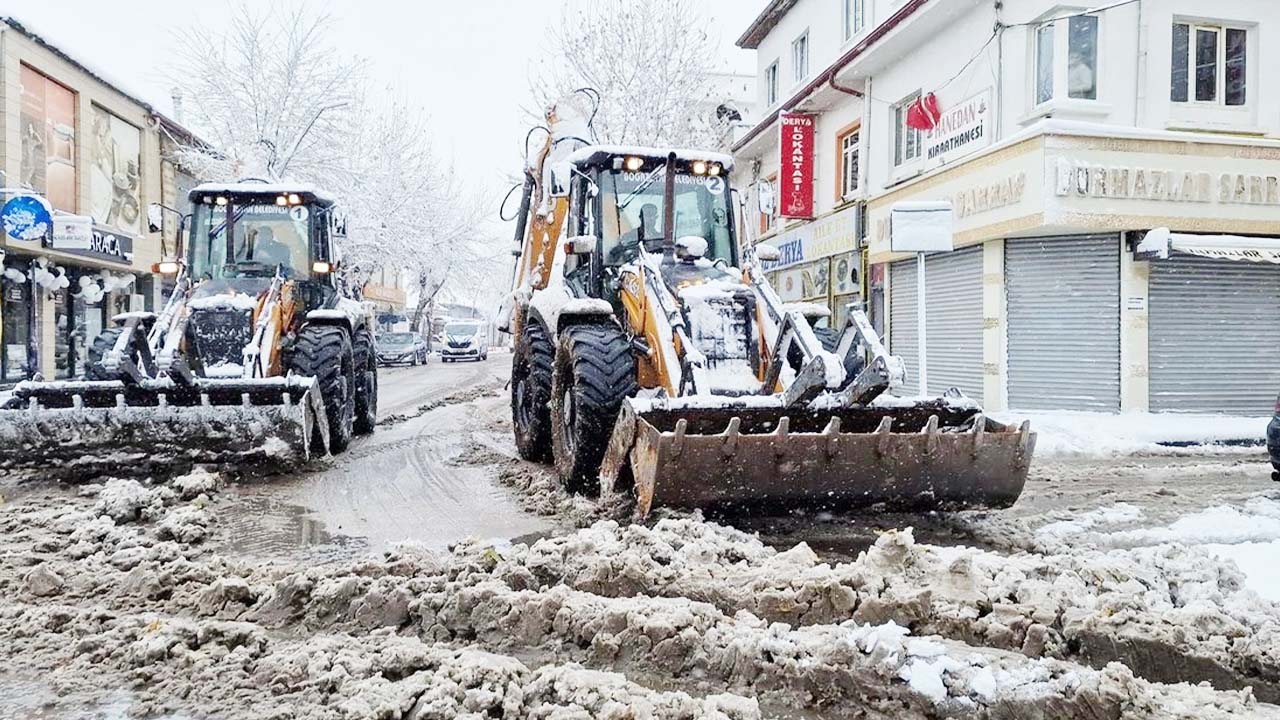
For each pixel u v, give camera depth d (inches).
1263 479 314.2
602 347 249.8
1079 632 135.0
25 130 690.2
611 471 224.4
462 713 114.2
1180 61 482.0
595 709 115.6
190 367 311.1
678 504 205.8
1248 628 138.2
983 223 499.5
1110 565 162.7
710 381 246.5
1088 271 480.7
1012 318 505.7
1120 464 351.9
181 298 337.4
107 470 281.9
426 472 314.0
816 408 218.8
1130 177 454.9
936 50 562.6
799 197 744.3
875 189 636.7
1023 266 501.4
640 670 134.0
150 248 904.3
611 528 189.9
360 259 1095.6
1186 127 478.0
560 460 266.1
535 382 304.5
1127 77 475.8
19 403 281.1
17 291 714.8
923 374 354.9
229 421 279.7
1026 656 132.7
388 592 153.6
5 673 132.0
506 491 278.2
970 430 215.8
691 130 818.8
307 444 291.0
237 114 959.0
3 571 178.7
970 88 527.8
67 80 745.6
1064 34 471.5
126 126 868.0
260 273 369.1
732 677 130.4
